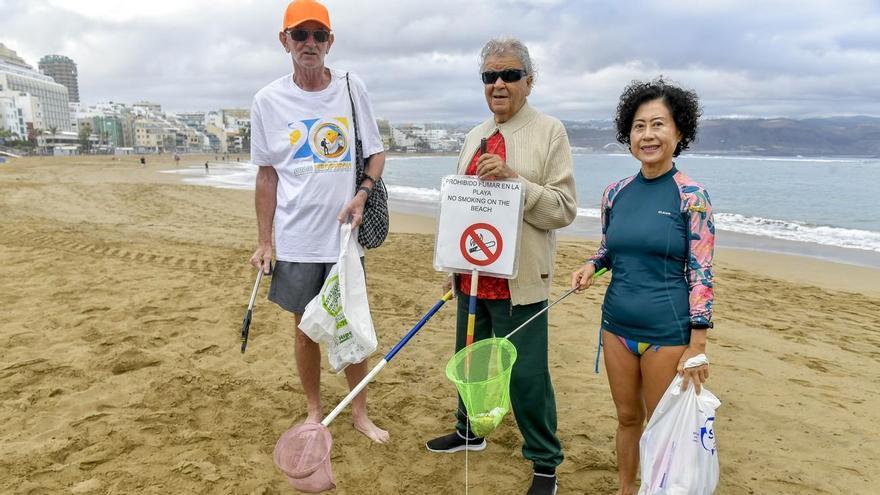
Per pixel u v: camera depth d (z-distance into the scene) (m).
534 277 2.53
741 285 8.04
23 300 5.45
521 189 2.39
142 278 6.46
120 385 3.70
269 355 4.34
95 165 57.56
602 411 3.63
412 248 9.56
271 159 2.94
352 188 2.91
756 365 4.59
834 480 2.93
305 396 3.67
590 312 5.90
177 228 10.87
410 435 3.26
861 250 11.45
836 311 6.68
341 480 2.79
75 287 5.96
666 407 2.07
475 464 2.98
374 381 4.00
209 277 6.64
